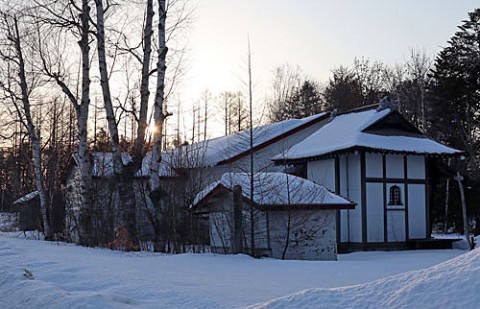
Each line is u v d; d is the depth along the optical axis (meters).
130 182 21.02
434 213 39.72
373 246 26.06
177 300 8.81
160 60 20.38
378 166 26.75
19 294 10.51
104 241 21.67
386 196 26.78
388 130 28.06
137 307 8.41
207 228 19.64
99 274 11.64
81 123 23.67
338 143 26.70
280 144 31.95
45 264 13.70
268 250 16.17
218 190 17.06
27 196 40.16
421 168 27.97
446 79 43.69
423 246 26.78
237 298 8.70
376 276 11.06
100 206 23.31
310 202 16.67
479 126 43.81
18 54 30.03
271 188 16.59
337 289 6.89
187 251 18.69
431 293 6.00
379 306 6.12
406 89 56.22
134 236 20.62
